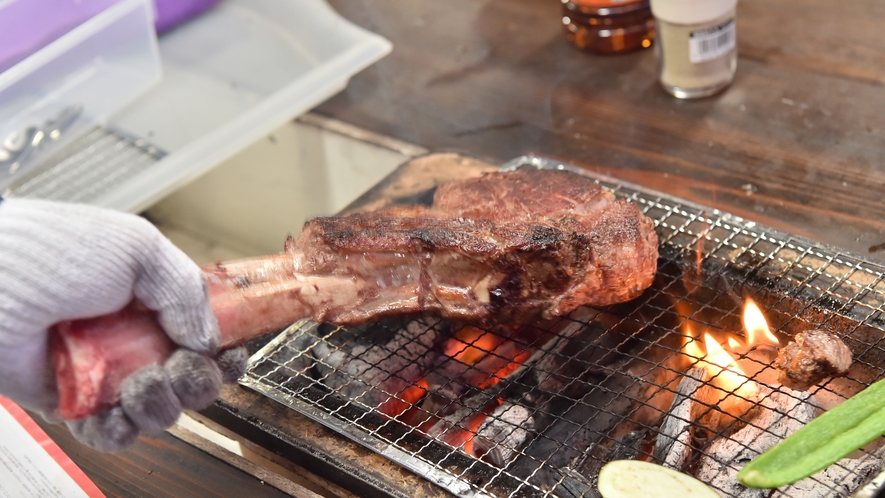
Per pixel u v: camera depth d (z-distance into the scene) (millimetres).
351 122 858
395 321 694
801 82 802
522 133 817
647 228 645
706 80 804
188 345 562
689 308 683
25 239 533
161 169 811
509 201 656
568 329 684
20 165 822
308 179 896
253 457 669
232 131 824
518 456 621
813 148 754
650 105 815
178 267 552
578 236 622
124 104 862
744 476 553
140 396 546
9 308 530
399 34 965
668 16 780
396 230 634
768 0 879
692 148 776
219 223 964
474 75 879
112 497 640
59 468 646
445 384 654
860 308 633
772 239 672
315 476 640
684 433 613
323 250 634
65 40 826
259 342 679
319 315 634
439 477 598
